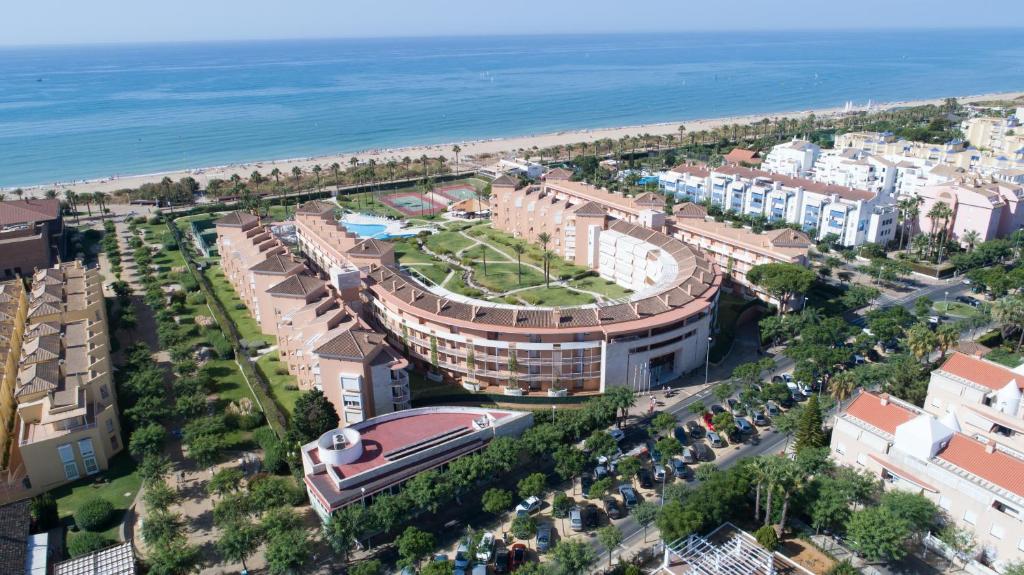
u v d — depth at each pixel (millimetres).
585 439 124500
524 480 106812
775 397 131375
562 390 141875
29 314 155250
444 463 111875
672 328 146000
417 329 151250
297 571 92875
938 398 120938
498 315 143000
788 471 94312
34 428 117000
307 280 156875
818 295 190875
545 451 114562
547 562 95062
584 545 90562
